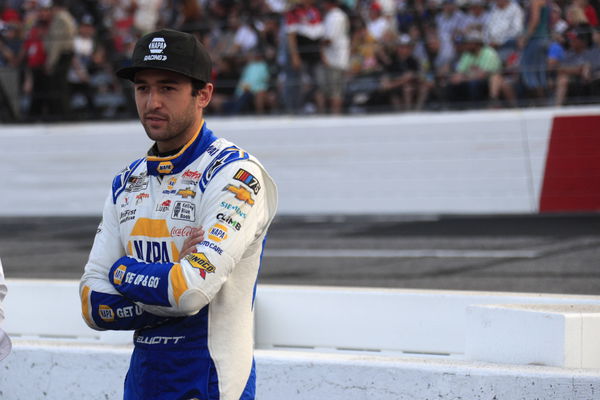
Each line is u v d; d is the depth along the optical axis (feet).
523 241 97.71
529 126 121.60
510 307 42.09
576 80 118.83
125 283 26.73
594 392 36.06
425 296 51.08
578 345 39.29
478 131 123.65
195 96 27.48
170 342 27.32
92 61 141.49
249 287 28.32
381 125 127.54
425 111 126.62
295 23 127.75
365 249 96.73
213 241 26.35
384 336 51.72
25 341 46.65
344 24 127.24
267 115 133.28
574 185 120.37
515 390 37.14
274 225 118.52
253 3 132.67
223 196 26.81
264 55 131.64
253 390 28.78
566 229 105.60
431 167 125.80
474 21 120.47
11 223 131.34
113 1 139.74
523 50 119.44
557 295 49.78
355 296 52.29
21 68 143.64
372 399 40.09
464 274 79.82
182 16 134.41
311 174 130.31
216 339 27.43
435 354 50.85
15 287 57.47
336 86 128.57
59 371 45.09
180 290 25.89
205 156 27.66
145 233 27.61
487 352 42.73
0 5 145.38
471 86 123.03
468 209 124.47
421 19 123.54
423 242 99.81
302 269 85.71
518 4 118.73
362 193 128.47
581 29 116.78
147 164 28.02
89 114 142.72
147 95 27.20
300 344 53.47
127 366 44.06
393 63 126.00
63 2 142.20
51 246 105.91
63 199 141.08
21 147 143.54
